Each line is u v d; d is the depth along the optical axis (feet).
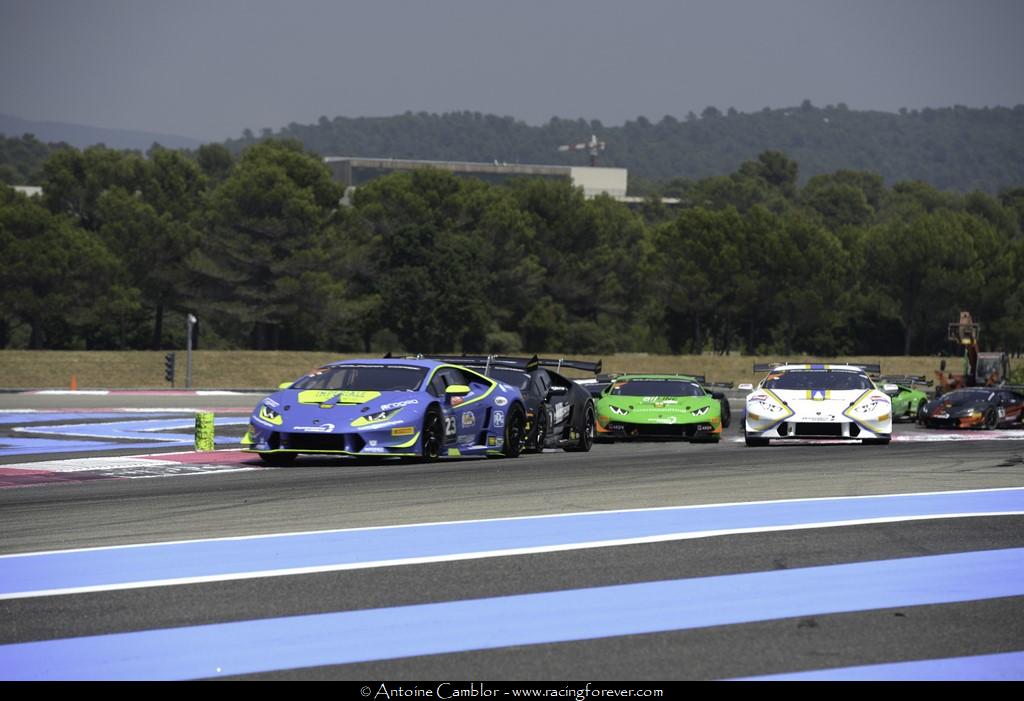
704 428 253.65
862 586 86.43
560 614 77.92
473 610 79.00
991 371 552.82
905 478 158.81
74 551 100.32
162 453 212.64
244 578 88.94
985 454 205.16
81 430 281.33
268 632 73.51
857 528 112.27
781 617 77.20
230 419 338.13
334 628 74.43
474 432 195.93
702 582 87.66
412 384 188.65
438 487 146.92
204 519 119.24
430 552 99.50
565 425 227.81
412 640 71.67
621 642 71.15
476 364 219.00
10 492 148.05
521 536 107.55
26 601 81.66
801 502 131.44
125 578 88.99
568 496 137.18
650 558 96.84
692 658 67.87
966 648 70.18
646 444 256.93
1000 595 83.71
